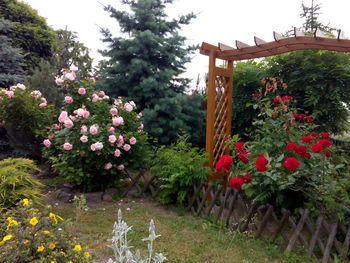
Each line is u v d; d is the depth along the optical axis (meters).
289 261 2.66
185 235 3.17
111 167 4.35
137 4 6.38
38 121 5.21
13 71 6.46
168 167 4.06
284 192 3.31
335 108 4.80
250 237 3.12
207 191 3.75
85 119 4.21
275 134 3.54
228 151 4.76
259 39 3.96
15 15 7.50
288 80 5.14
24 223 1.87
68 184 4.75
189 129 6.28
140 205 4.20
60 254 1.78
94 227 3.30
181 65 6.70
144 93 6.12
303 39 3.56
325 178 3.12
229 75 4.71
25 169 3.54
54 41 8.29
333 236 2.70
